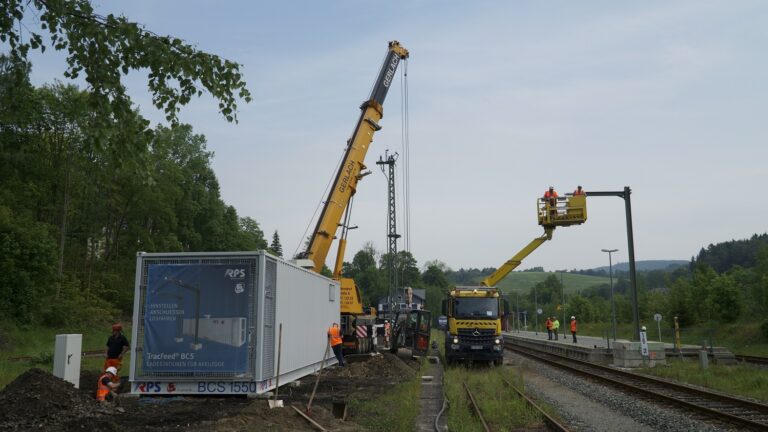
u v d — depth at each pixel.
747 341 40.38
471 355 25.25
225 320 13.78
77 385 14.41
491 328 25.31
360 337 27.02
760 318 45.12
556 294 126.06
